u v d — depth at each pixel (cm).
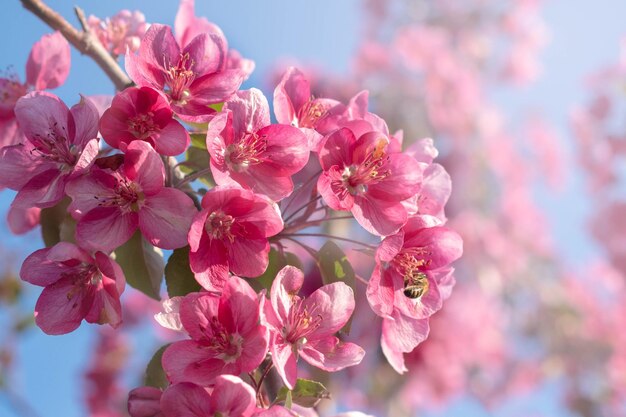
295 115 48
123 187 43
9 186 46
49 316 45
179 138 44
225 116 44
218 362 42
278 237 46
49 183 46
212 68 47
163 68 46
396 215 46
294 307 44
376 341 116
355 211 46
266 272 46
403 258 47
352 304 45
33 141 46
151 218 43
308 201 48
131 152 43
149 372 45
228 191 42
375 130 46
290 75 48
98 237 43
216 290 43
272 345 42
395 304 47
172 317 43
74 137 46
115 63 50
